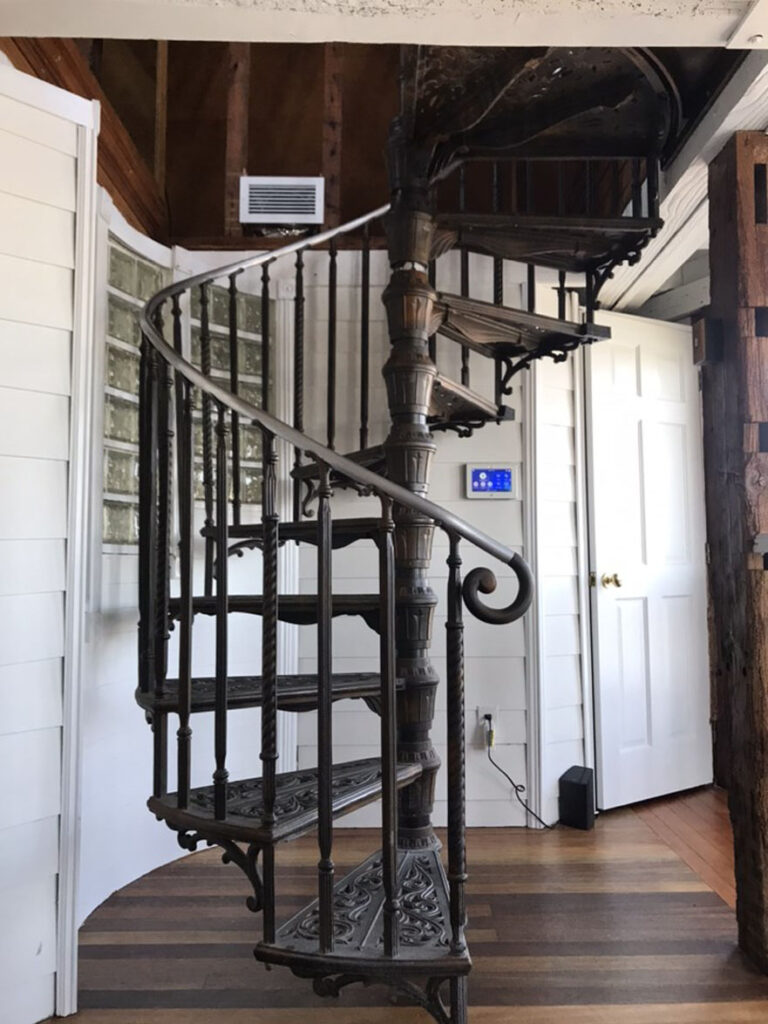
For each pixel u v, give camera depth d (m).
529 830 2.79
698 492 3.38
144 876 2.38
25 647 1.63
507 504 2.94
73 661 1.71
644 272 2.88
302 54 3.49
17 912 1.59
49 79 2.10
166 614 1.79
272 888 1.45
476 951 1.87
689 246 2.64
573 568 3.03
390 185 2.19
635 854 2.53
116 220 2.46
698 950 1.88
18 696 1.62
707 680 3.36
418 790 2.00
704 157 2.10
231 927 2.02
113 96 3.08
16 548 1.63
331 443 2.53
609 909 2.10
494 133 2.13
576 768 2.93
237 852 1.49
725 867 2.41
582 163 3.11
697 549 3.36
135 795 2.38
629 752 3.07
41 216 1.71
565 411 3.06
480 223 2.18
